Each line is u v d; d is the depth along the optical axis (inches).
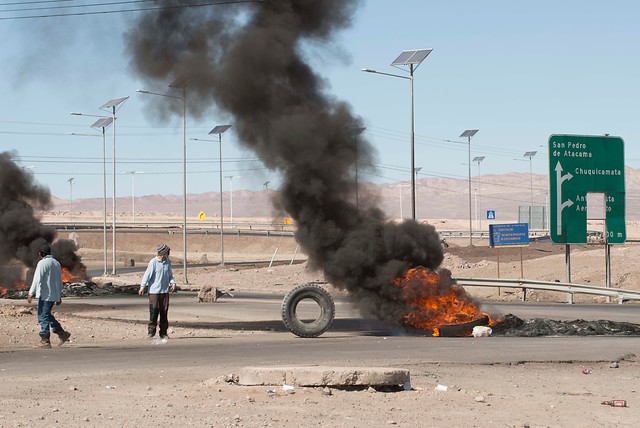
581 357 691.4
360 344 789.9
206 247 5142.7
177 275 2529.5
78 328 920.9
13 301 1521.9
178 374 555.8
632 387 538.3
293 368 482.0
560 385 542.0
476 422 401.1
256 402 434.9
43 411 407.5
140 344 782.5
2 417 389.7
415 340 841.5
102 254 4493.1
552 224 1294.3
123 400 442.3
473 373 589.6
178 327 992.2
